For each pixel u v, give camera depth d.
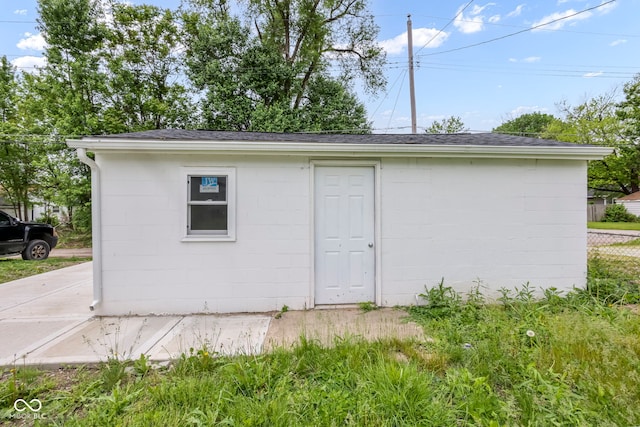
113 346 3.04
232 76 12.86
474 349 2.71
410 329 3.47
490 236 4.46
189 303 4.07
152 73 14.00
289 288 4.23
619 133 21.78
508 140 4.83
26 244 8.88
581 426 1.76
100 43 12.68
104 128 12.11
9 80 15.50
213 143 3.84
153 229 4.00
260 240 4.18
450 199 4.41
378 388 2.10
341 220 4.35
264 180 4.18
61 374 2.58
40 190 15.71
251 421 1.84
